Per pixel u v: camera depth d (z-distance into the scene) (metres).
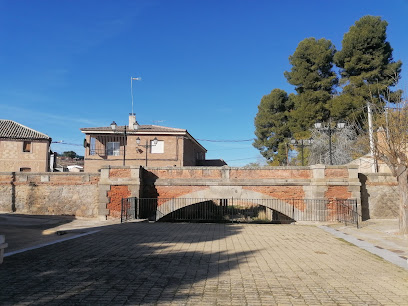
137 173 19.95
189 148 37.38
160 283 5.96
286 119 44.62
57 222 17.39
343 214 19.16
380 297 5.32
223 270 7.08
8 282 5.82
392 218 19.97
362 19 36.59
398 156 13.71
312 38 40.78
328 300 5.14
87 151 33.97
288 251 9.55
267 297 5.25
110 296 5.15
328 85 39.28
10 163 35.84
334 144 33.50
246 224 17.80
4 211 21.69
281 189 20.02
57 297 5.05
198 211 30.86
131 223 16.98
